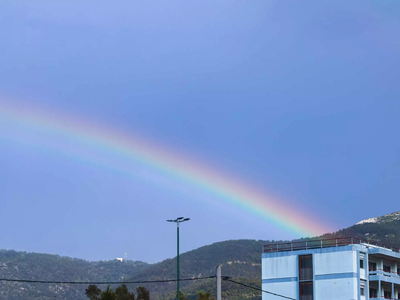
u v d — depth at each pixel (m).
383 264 91.75
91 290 80.50
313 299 86.62
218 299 52.19
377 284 89.12
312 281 87.38
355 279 84.44
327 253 87.25
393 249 96.12
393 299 87.75
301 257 89.38
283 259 90.88
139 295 87.12
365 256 87.38
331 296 85.50
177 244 65.88
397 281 88.81
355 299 83.75
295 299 88.12
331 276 86.19
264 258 92.56
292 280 89.19
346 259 85.44
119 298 81.25
